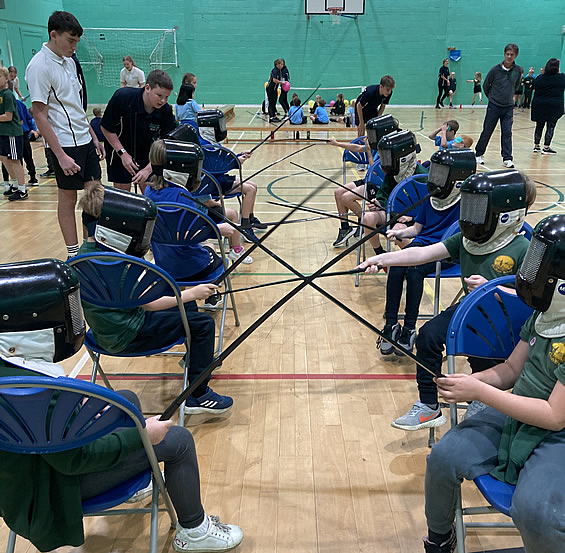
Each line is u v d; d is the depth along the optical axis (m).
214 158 4.47
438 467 1.50
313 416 2.56
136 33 16.33
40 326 1.19
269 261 4.55
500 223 1.97
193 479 1.70
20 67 14.38
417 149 3.61
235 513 1.99
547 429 1.38
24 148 7.38
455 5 16.09
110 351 2.20
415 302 2.99
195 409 2.51
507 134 8.19
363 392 2.75
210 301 3.59
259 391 2.76
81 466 1.32
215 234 2.75
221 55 16.52
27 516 1.33
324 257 4.63
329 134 12.59
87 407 1.23
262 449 2.33
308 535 1.89
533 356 1.44
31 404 1.17
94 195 1.91
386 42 16.41
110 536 1.90
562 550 1.24
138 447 1.40
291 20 16.17
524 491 1.29
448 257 2.21
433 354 2.28
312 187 7.36
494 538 1.87
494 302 1.70
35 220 5.76
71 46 3.88
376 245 4.09
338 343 3.23
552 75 9.19
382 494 2.08
